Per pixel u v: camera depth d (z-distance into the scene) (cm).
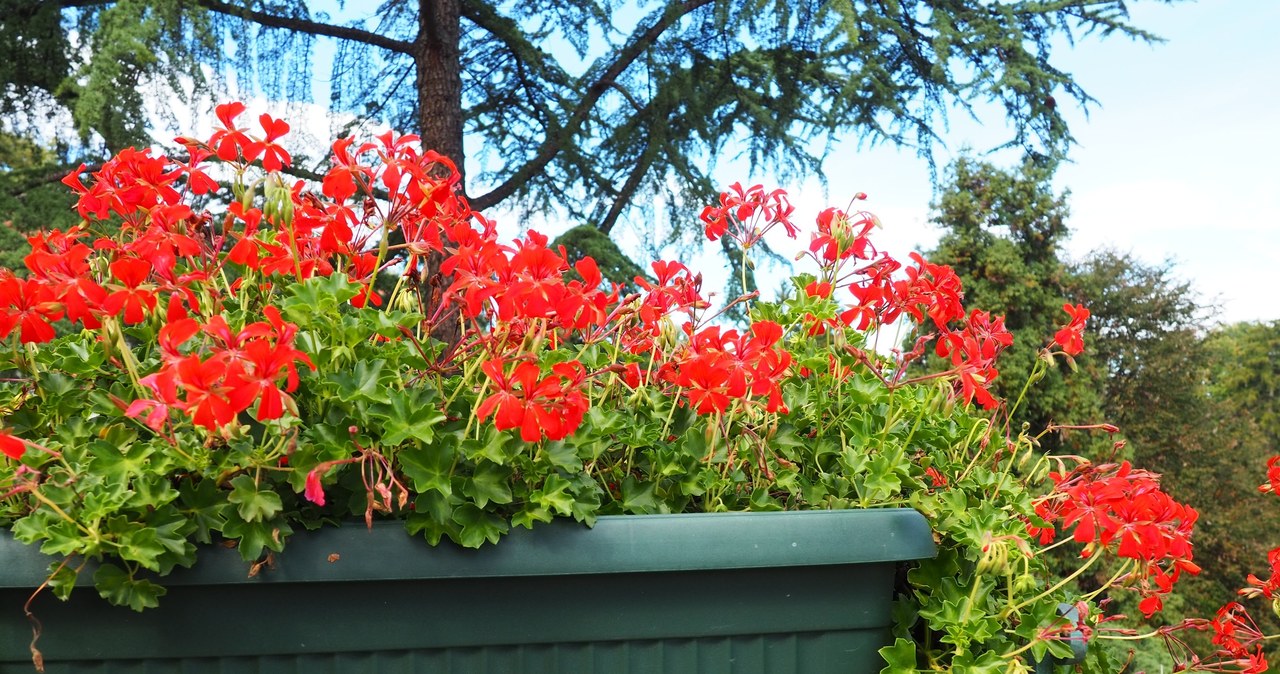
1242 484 1669
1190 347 1705
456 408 130
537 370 111
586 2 738
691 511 145
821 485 151
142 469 112
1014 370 1377
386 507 109
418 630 118
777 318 178
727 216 182
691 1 745
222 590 113
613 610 122
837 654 129
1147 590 163
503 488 119
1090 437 1385
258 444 118
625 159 805
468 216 138
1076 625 144
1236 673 183
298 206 137
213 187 136
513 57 766
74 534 106
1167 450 1670
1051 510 158
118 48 487
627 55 758
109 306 112
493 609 120
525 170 734
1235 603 195
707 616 124
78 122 533
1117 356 1709
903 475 145
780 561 122
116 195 131
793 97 777
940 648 143
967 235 1506
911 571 141
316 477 105
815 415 162
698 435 144
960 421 175
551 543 118
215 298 132
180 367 96
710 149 792
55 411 127
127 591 108
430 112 620
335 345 125
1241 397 2903
